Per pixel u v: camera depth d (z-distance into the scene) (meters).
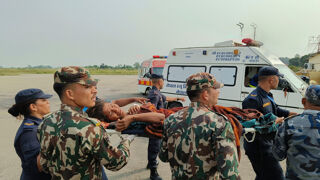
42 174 1.72
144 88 13.50
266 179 2.40
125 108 9.41
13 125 6.75
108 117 2.06
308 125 1.58
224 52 6.13
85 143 1.21
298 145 1.60
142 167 3.97
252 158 2.50
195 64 6.76
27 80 29.11
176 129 1.46
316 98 1.58
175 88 7.22
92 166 1.32
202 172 1.37
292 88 5.02
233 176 1.25
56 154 1.27
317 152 1.54
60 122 1.27
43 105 1.84
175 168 1.49
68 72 1.25
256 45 5.96
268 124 2.10
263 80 2.54
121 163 1.39
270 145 2.34
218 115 1.41
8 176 3.63
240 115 2.19
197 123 1.37
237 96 5.81
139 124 2.00
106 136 1.33
